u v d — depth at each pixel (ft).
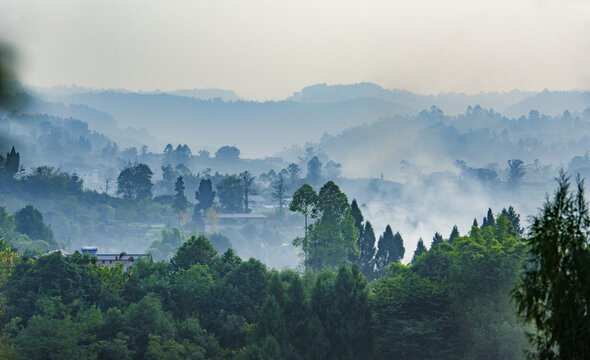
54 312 245.24
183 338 252.62
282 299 262.47
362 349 260.83
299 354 250.98
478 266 249.75
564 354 106.01
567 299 106.73
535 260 112.57
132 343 242.58
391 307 260.62
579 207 111.04
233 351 253.65
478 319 241.55
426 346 247.70
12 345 224.33
